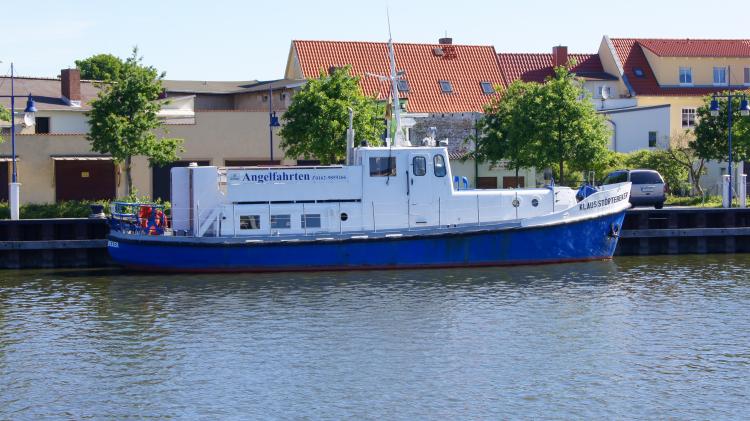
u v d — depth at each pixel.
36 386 23.98
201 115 57.44
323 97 51.69
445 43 75.38
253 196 37.28
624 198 39.34
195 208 37.19
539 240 37.97
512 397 22.98
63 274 38.59
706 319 29.92
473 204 37.72
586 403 22.56
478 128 63.78
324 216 37.25
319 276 36.34
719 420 21.56
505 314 30.59
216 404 22.67
